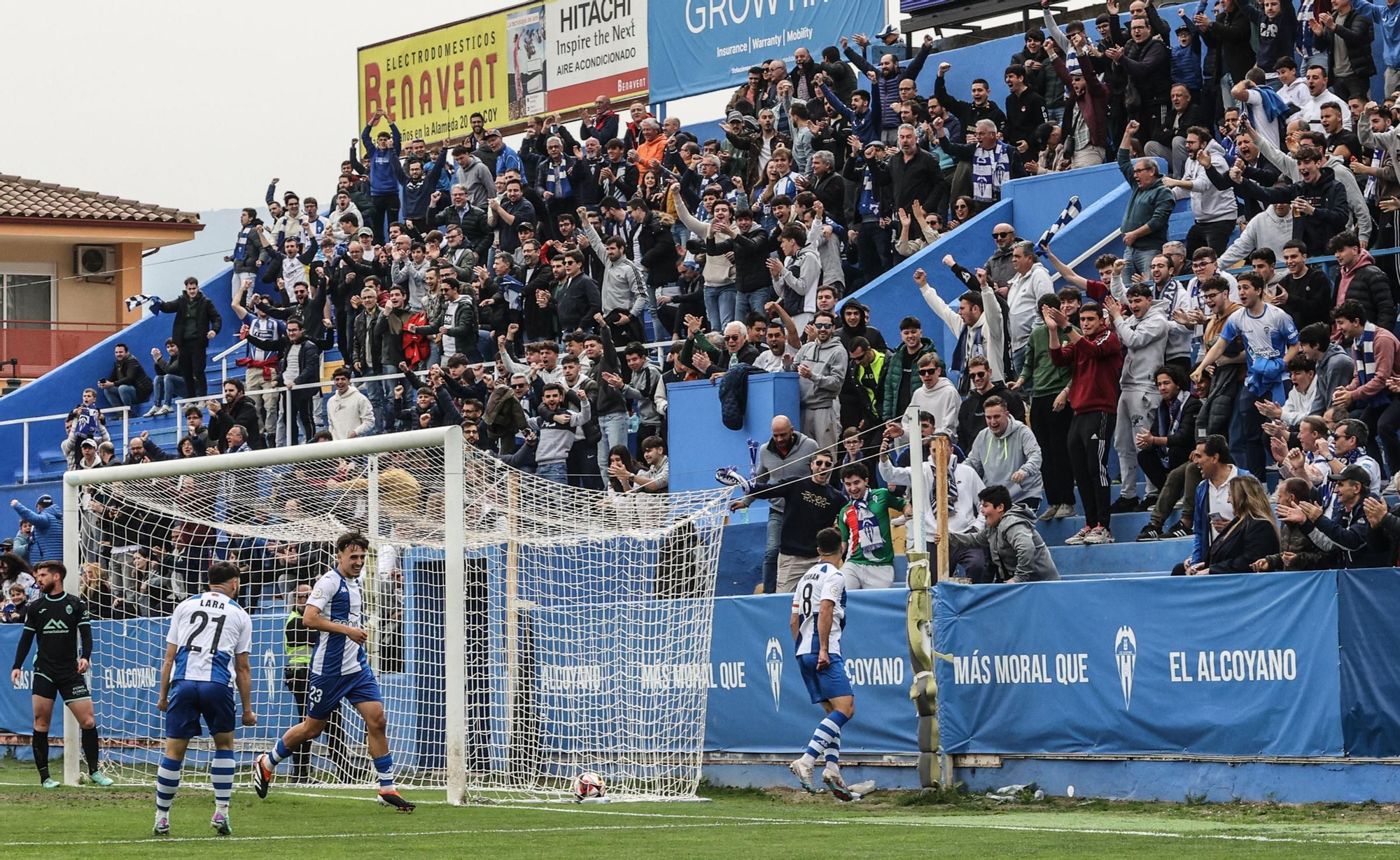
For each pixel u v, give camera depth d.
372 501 17.11
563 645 15.99
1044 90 23.34
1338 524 12.54
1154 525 15.80
